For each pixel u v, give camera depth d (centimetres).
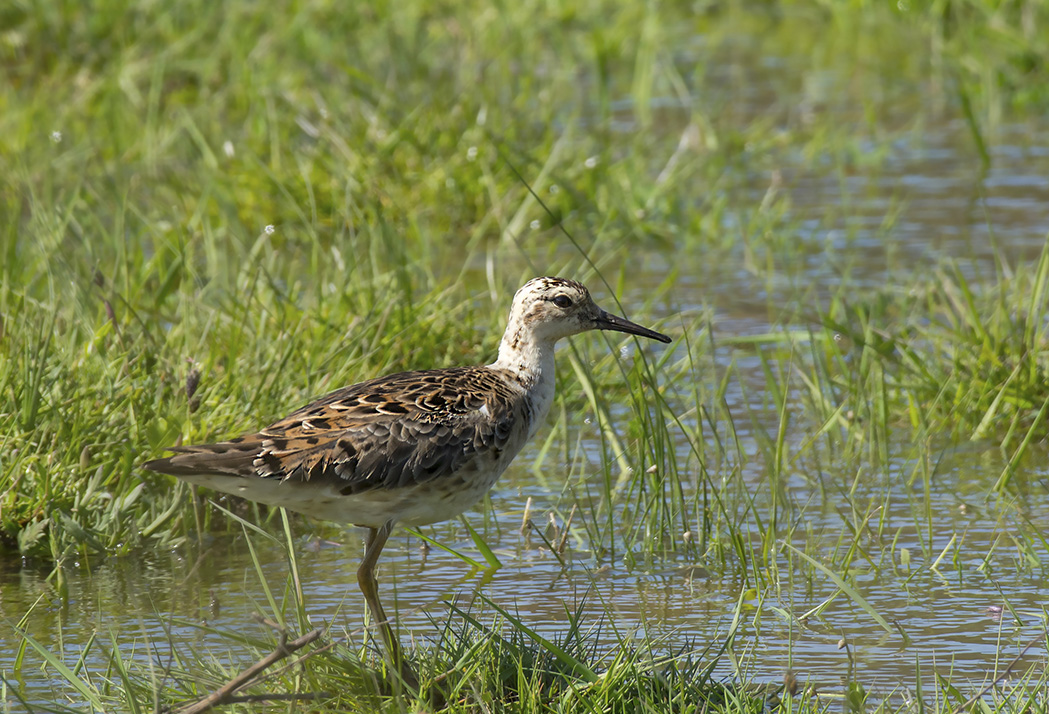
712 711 818
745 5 3259
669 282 1557
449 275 1722
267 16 2652
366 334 1323
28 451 1103
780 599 997
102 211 1828
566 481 1218
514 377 994
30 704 843
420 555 1093
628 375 1351
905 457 1248
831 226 1878
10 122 2139
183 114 2097
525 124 2138
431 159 1961
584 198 1905
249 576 1050
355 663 851
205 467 855
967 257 1716
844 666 895
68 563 1070
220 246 1742
